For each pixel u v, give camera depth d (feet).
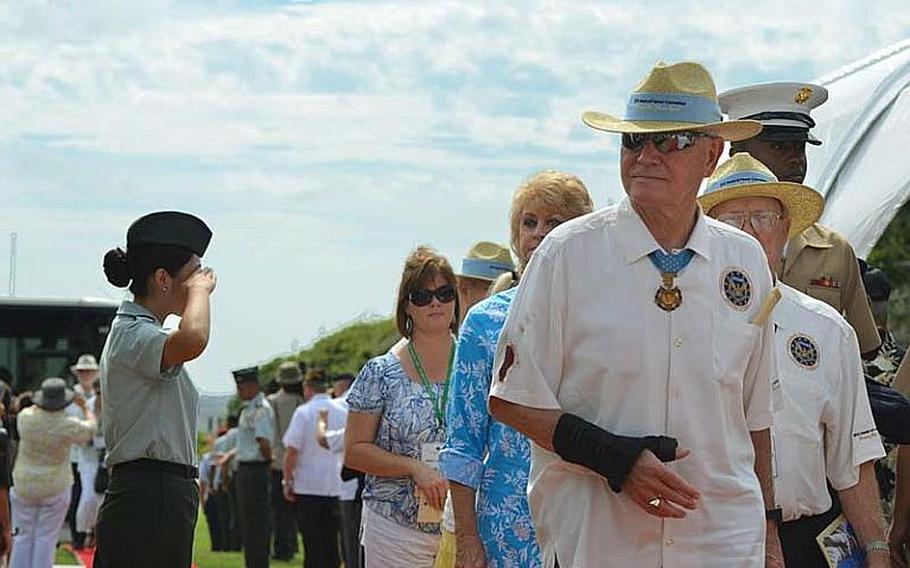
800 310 24.21
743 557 18.98
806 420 23.77
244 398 72.54
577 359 18.97
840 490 24.31
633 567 18.88
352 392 31.12
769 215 23.93
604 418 18.88
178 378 30.99
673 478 18.26
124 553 30.53
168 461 30.63
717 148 19.30
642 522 18.86
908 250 107.86
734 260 19.22
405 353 31.22
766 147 29.45
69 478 62.39
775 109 29.32
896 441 25.66
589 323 18.85
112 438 30.73
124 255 31.40
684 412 18.79
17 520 61.93
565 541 19.21
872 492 24.38
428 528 30.53
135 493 30.45
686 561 18.85
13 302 98.78
